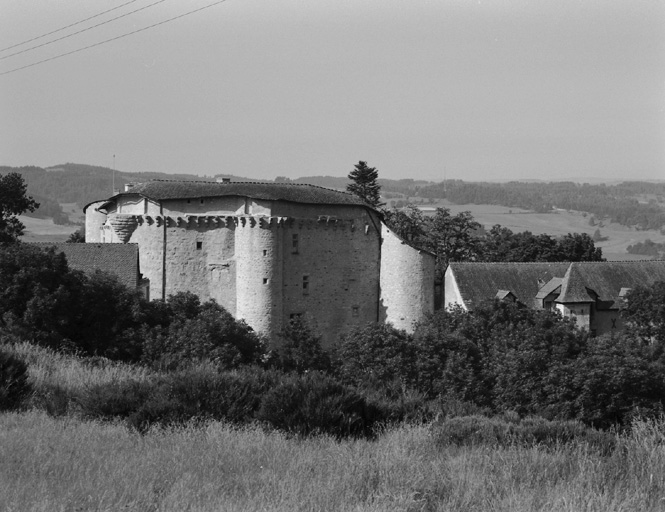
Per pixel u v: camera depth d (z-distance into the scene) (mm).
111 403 103312
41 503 60500
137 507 61281
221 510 60844
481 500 65312
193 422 96188
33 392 112062
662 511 63000
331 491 65688
